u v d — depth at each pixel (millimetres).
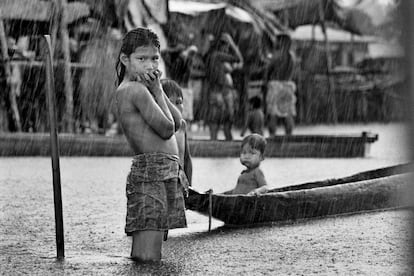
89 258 9211
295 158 27422
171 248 9867
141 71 9141
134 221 8984
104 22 30219
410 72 5953
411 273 8133
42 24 30094
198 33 37781
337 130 43594
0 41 29906
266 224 11828
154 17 33031
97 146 27000
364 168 23172
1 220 12656
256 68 39625
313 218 12297
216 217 11469
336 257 9141
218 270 8414
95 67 30266
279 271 8352
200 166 23641
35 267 8641
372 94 53312
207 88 30391
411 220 11773
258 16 42719
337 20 46875
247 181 13180
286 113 34250
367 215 12586
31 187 17516
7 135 26953
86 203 14820
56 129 9266
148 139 8984
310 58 49469
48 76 9258
